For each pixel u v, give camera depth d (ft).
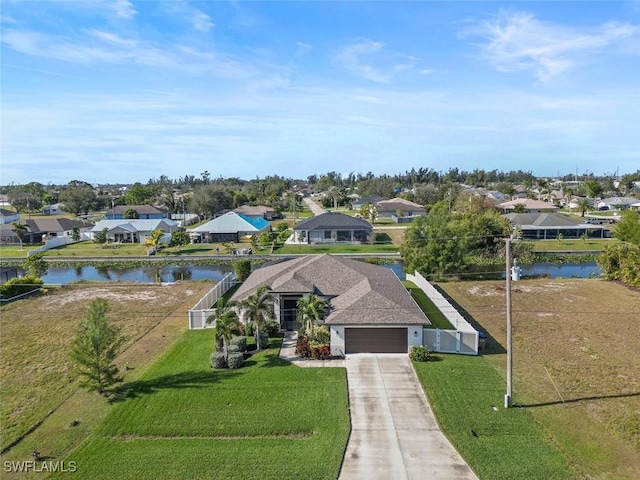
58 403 79.41
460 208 294.46
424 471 59.06
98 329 79.10
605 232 279.69
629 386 82.79
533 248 227.20
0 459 63.67
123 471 59.93
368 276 125.29
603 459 61.26
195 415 73.00
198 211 433.48
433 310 130.31
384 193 601.62
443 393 79.30
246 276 171.94
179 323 124.88
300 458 61.67
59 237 291.58
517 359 95.45
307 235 277.03
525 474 57.93
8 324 126.93
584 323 120.78
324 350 94.53
